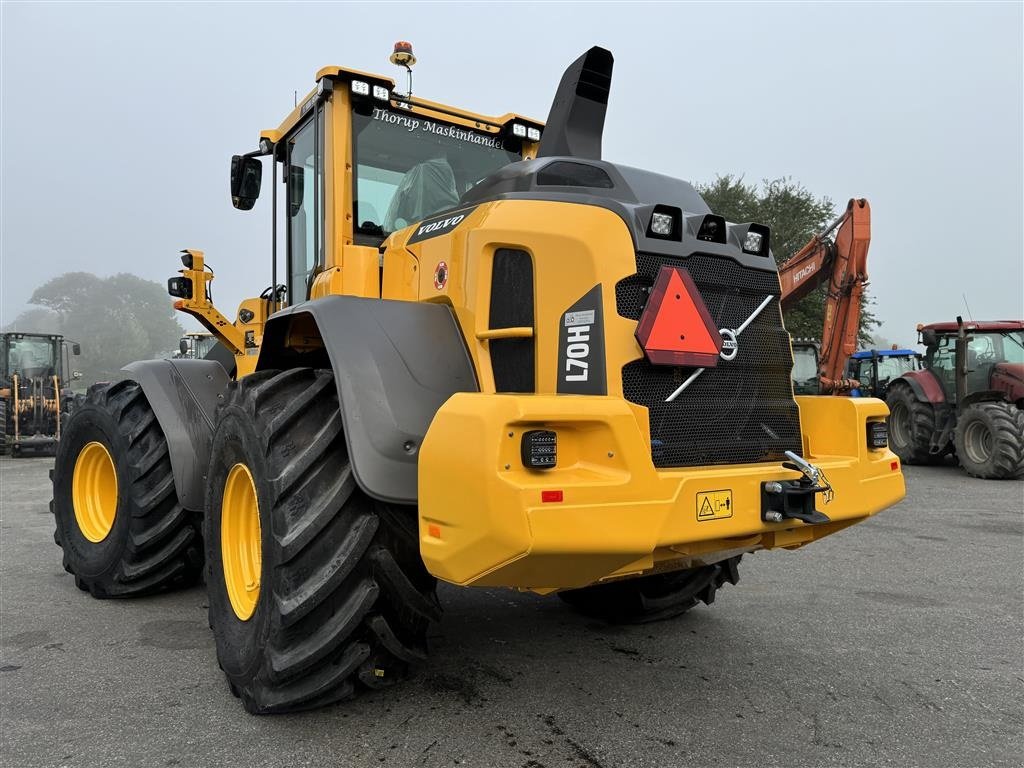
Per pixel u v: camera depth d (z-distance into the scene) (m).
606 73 3.22
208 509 3.06
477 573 2.01
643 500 2.09
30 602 4.13
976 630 3.70
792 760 2.37
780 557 5.37
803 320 21.70
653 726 2.59
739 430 2.65
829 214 24.28
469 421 2.04
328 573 2.36
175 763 2.30
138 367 3.91
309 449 2.46
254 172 4.43
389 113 3.78
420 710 2.69
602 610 3.74
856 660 3.27
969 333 10.50
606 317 2.37
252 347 4.41
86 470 4.48
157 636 3.53
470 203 2.96
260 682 2.55
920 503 7.80
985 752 2.44
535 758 2.34
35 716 2.64
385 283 3.33
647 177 2.90
